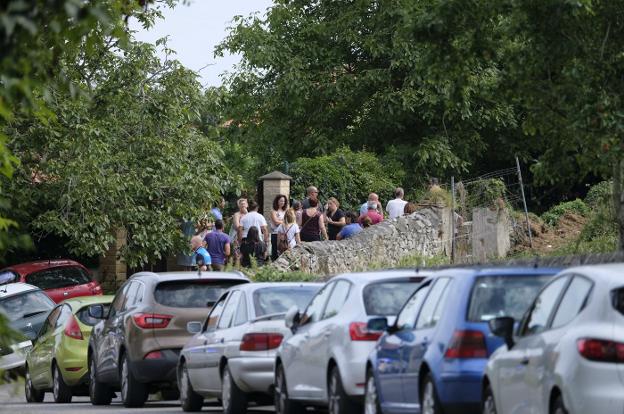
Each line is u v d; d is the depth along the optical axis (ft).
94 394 172.14
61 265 294.87
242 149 422.41
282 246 238.07
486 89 134.10
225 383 134.51
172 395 186.29
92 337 175.32
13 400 215.10
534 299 82.64
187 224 298.56
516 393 78.64
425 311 95.71
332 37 397.80
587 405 68.28
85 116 276.00
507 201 256.32
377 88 390.83
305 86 386.32
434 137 374.22
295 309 122.72
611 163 125.18
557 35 124.98
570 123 124.67
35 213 296.51
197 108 297.53
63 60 230.89
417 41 127.85
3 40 44.27
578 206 279.49
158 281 154.30
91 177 276.41
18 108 67.87
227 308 140.26
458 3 125.08
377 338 106.01
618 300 69.77
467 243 246.47
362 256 235.81
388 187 329.93
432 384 88.43
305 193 315.37
